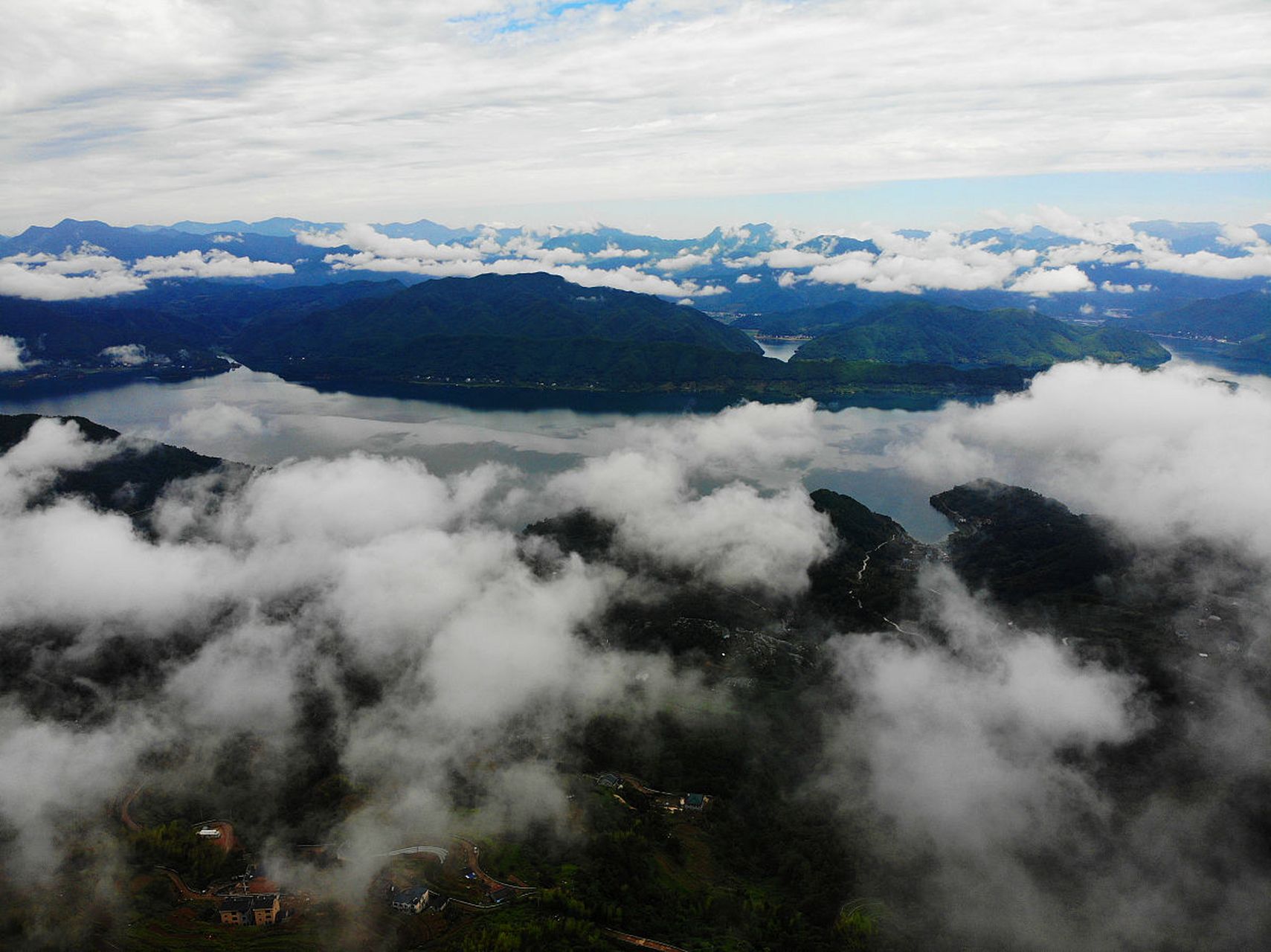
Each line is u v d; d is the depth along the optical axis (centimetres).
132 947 13288
